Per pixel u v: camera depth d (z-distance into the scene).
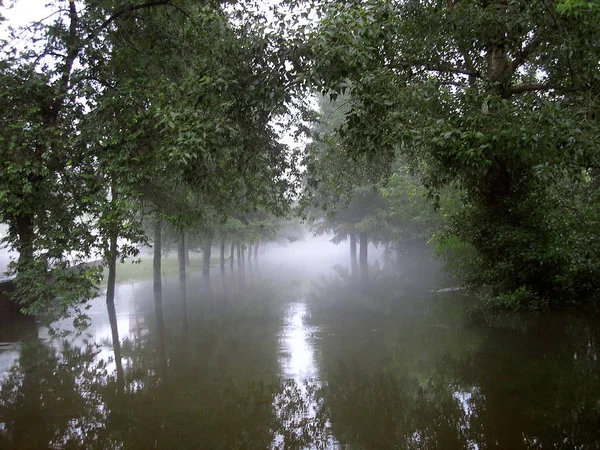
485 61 10.20
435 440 5.36
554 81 8.54
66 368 8.81
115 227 8.27
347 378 7.74
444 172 8.23
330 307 14.98
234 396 7.07
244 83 6.51
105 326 12.90
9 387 7.71
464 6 8.69
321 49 5.71
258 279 25.89
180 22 9.93
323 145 12.08
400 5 9.11
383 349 9.35
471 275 12.59
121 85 8.83
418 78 8.57
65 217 8.43
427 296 16.06
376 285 20.50
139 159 8.27
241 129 7.13
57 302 9.35
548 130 6.23
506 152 7.66
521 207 10.84
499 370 7.44
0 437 5.76
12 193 7.79
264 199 10.60
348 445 5.34
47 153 7.79
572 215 10.95
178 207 13.18
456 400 6.46
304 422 6.05
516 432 5.34
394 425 5.84
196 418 6.25
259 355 9.37
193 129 5.98
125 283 24.31
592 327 9.45
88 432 5.86
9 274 9.12
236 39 6.68
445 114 7.38
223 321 13.16
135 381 7.93
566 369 7.21
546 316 10.68
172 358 9.35
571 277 10.55
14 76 8.33
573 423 5.45
